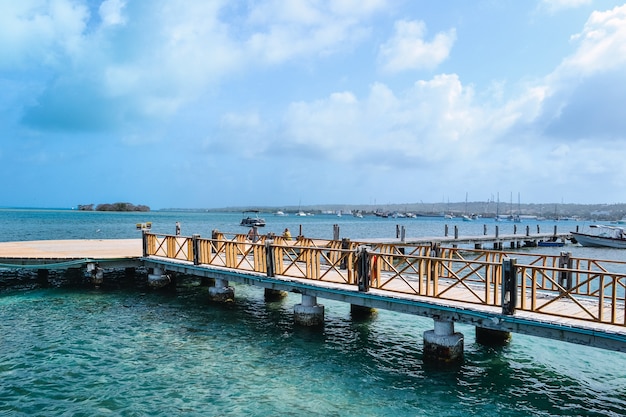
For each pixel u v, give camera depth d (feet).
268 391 35.22
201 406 32.63
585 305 42.19
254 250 57.77
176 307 60.49
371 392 35.29
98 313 57.16
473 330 52.37
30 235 194.29
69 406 32.45
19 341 46.11
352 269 53.72
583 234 174.70
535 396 35.22
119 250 87.61
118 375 37.88
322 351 44.19
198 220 442.50
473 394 35.29
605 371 40.40
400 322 54.75
